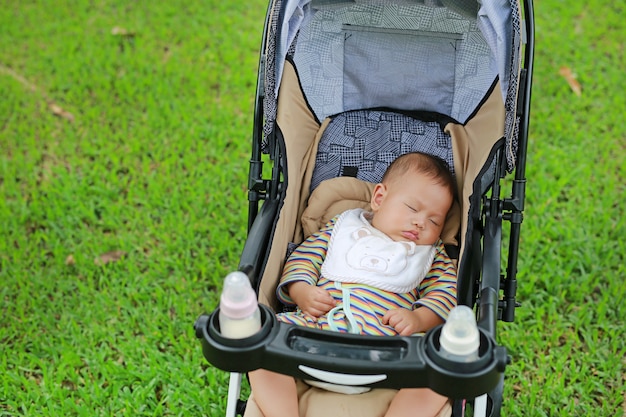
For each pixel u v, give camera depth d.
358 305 2.07
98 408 2.35
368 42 2.39
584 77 3.49
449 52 2.37
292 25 2.12
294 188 2.24
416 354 1.76
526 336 2.50
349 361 1.76
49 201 2.94
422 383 1.76
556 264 2.69
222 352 1.76
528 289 2.61
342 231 2.20
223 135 3.25
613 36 3.77
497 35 1.99
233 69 3.61
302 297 2.10
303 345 1.78
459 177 2.31
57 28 3.89
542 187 2.94
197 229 2.83
